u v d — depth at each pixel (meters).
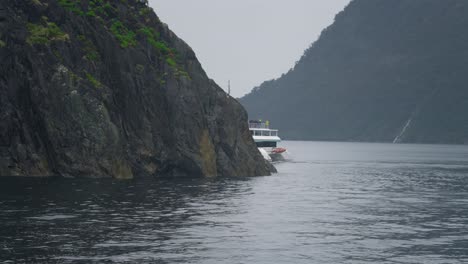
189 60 82.81
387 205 51.47
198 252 30.33
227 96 83.06
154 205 45.34
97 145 63.97
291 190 63.28
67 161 63.31
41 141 64.00
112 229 34.88
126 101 70.94
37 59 64.38
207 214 42.31
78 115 63.66
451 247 33.31
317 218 42.59
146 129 71.81
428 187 71.69
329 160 161.00
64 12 70.38
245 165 81.19
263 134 138.50
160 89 74.19
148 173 70.88
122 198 48.22
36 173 63.19
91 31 71.44
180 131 74.25
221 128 79.81
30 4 67.75
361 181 80.88
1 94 63.41
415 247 33.19
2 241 30.70
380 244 33.75
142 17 82.44
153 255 29.31
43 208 41.06
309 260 29.59
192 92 76.44
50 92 63.75
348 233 36.81
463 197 59.25
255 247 31.97
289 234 35.88
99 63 70.06
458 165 137.62
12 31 64.62
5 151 63.12
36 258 27.72
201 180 69.38
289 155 173.50
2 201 43.69
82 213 39.72
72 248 29.81
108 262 27.62
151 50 77.00
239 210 45.19
